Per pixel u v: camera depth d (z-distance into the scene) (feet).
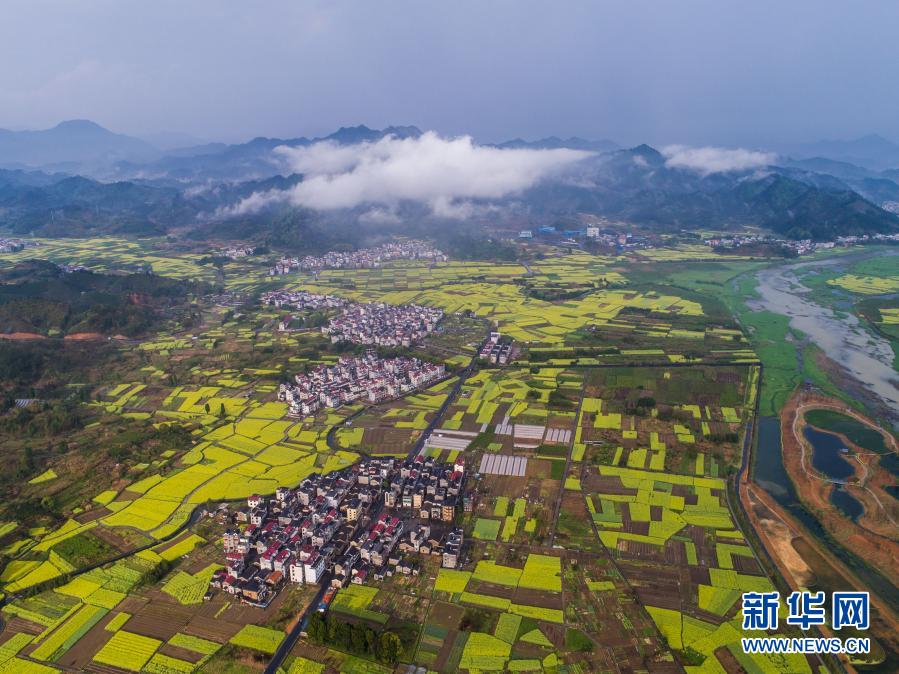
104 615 571.69
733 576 621.31
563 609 574.56
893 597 602.44
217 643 536.42
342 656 520.01
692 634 542.98
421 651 525.34
